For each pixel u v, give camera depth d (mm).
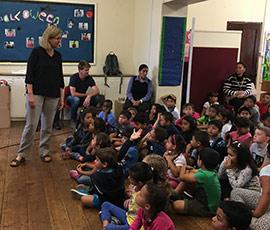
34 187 3432
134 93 5648
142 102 5543
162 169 2783
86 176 3508
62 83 4039
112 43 6512
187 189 3156
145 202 2053
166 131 3801
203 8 6898
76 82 5523
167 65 5609
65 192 3355
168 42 5539
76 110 5414
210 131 3818
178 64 5676
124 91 6434
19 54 6074
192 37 5633
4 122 5559
